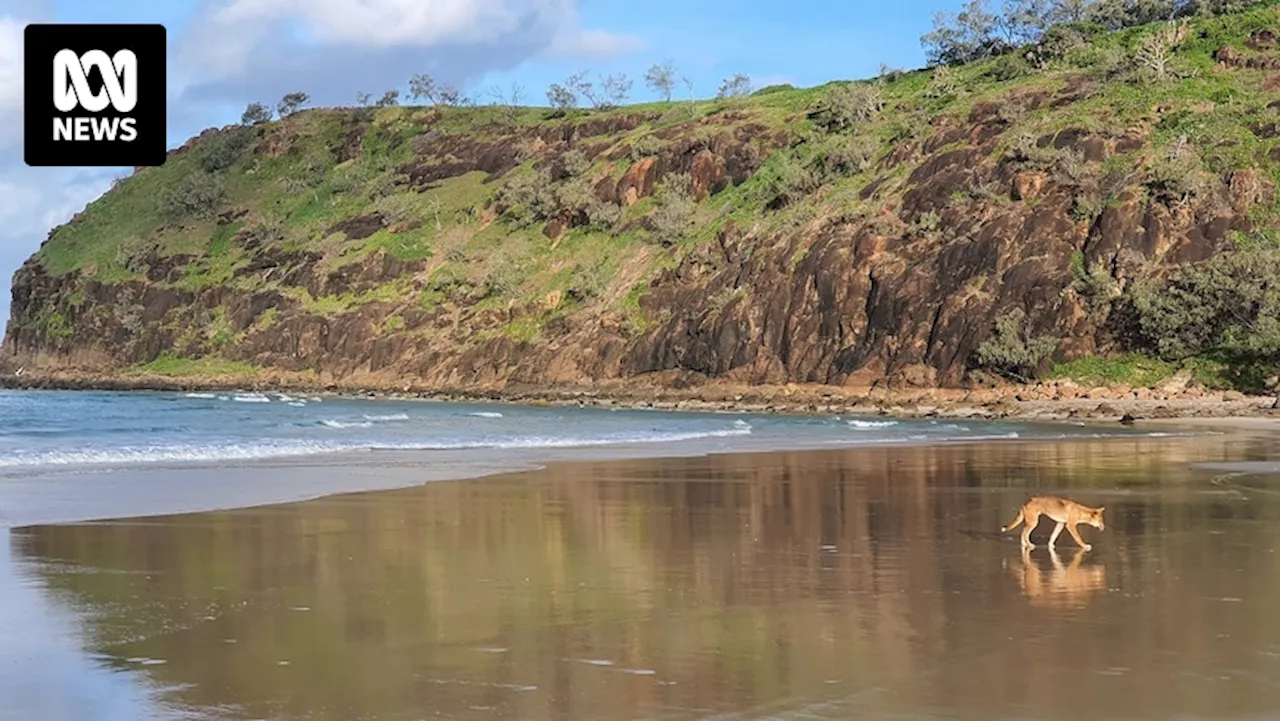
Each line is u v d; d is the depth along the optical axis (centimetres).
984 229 8262
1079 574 1383
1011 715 815
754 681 906
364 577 1377
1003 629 1080
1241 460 3262
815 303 8788
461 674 934
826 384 8456
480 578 1370
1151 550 1570
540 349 10506
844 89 11731
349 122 17438
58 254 16838
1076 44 11081
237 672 941
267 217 15575
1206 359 7138
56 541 1642
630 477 2714
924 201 8981
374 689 891
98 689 892
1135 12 12362
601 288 10788
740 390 8744
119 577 1372
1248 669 932
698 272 10125
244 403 8931
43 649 1019
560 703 852
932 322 8131
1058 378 7431
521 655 995
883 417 6975
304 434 4484
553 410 7956
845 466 3052
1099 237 7812
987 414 6806
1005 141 9031
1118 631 1070
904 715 816
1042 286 7750
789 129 11675
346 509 2045
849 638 1050
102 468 2805
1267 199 7631
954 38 12962
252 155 17475
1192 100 8725
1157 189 7850
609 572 1409
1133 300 7419
